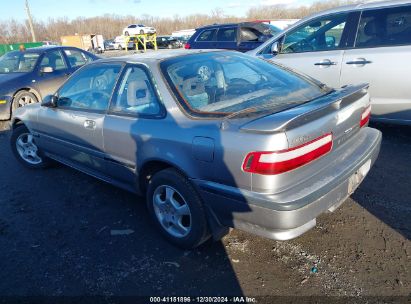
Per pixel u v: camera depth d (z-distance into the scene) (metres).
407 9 4.48
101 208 3.62
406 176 3.79
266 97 2.75
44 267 2.78
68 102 3.79
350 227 3.00
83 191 4.03
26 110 4.43
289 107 2.52
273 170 2.11
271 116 2.26
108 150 3.26
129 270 2.69
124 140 3.02
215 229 2.63
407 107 4.52
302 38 5.41
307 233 2.96
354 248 2.74
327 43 5.12
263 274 2.55
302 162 2.20
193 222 2.64
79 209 3.63
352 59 4.79
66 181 4.33
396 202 3.31
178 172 2.68
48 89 7.79
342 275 2.48
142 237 3.09
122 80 3.15
